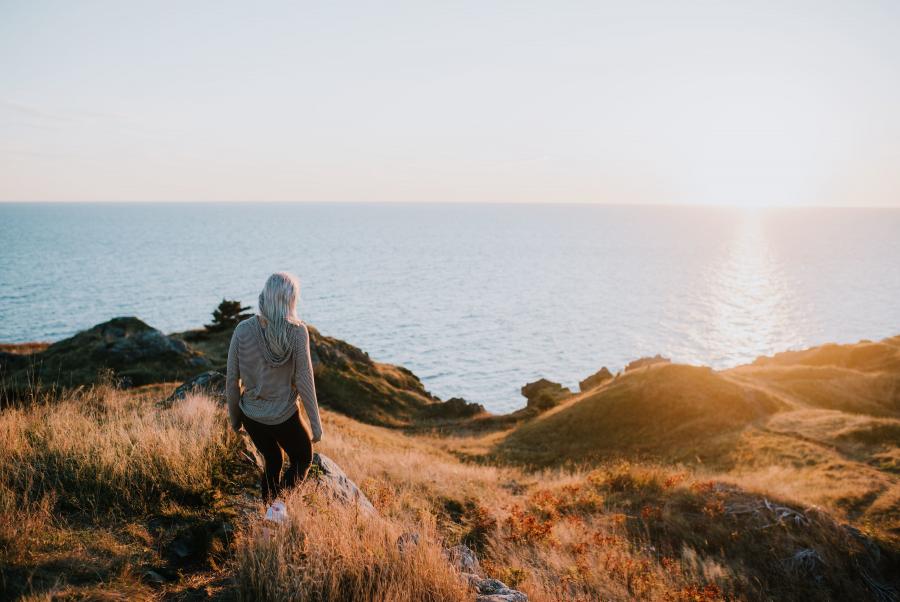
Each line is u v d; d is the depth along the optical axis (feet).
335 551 12.63
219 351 141.59
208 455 18.44
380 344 568.82
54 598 9.96
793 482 54.19
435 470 44.96
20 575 10.47
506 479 52.70
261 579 11.48
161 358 114.01
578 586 23.09
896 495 44.45
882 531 38.45
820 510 37.96
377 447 61.98
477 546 25.88
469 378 464.24
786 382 131.34
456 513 31.14
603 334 629.10
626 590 24.39
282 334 12.72
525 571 21.03
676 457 90.99
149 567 12.23
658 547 32.60
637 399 117.60
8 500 13.03
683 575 28.73
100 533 13.20
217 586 12.00
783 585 30.76
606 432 111.86
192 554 13.24
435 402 178.40
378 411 162.40
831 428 85.81
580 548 27.86
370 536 13.96
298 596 11.12
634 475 44.83
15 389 25.09
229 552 13.62
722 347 573.33
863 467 61.77
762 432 90.22
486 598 13.38
